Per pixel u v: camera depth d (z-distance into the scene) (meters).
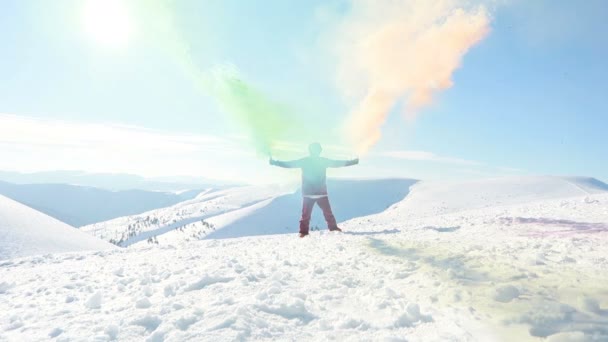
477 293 2.97
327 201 9.06
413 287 3.36
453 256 4.42
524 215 9.49
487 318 2.48
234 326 2.50
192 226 155.88
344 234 8.02
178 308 3.04
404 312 2.68
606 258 3.88
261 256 5.59
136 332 2.57
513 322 2.38
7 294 4.18
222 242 8.31
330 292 3.44
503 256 4.28
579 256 4.11
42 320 2.97
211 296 3.35
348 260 4.76
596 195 13.74
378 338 2.32
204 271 4.47
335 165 8.93
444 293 3.07
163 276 4.47
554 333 2.20
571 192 107.94
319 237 7.63
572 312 2.46
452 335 2.29
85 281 4.55
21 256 8.75
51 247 9.96
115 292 3.90
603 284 2.99
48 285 4.43
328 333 2.46
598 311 2.46
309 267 4.48
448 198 118.75
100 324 2.74
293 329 2.55
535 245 4.89
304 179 9.02
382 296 3.23
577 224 6.98
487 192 118.31
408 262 4.23
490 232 6.66
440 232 7.20
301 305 2.99
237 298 3.26
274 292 3.40
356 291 3.44
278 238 8.66
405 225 10.01
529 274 3.42
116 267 5.42
